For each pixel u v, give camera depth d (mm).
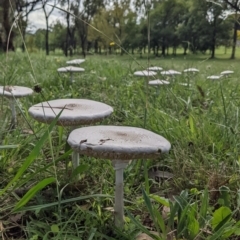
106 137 390
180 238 393
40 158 618
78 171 470
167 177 585
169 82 1285
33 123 809
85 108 513
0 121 785
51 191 504
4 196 486
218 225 386
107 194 454
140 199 483
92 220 426
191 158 623
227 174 550
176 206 385
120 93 1190
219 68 2582
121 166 395
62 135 673
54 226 373
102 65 2150
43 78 1447
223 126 706
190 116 724
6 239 401
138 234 403
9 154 599
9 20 4020
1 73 1360
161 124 715
